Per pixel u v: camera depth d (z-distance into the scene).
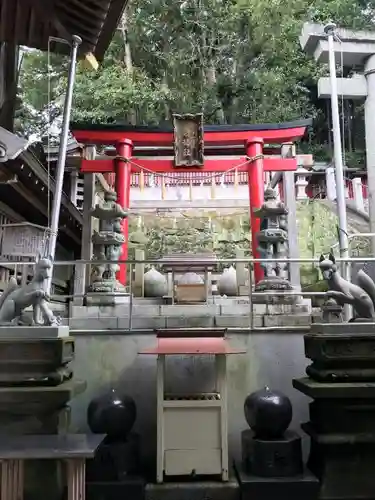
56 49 7.38
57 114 19.23
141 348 5.99
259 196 11.36
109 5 6.00
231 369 5.97
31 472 4.39
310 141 24.52
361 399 4.63
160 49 21.22
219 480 4.77
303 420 5.83
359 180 19.28
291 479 4.59
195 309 7.70
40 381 4.47
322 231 17.31
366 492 4.57
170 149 14.28
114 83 18.17
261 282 8.30
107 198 8.91
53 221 7.04
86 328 6.34
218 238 17.47
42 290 4.87
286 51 21.38
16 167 8.97
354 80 9.52
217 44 21.58
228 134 12.01
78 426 5.79
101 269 8.34
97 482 4.57
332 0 21.55
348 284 5.08
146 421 5.80
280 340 6.05
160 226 17.80
